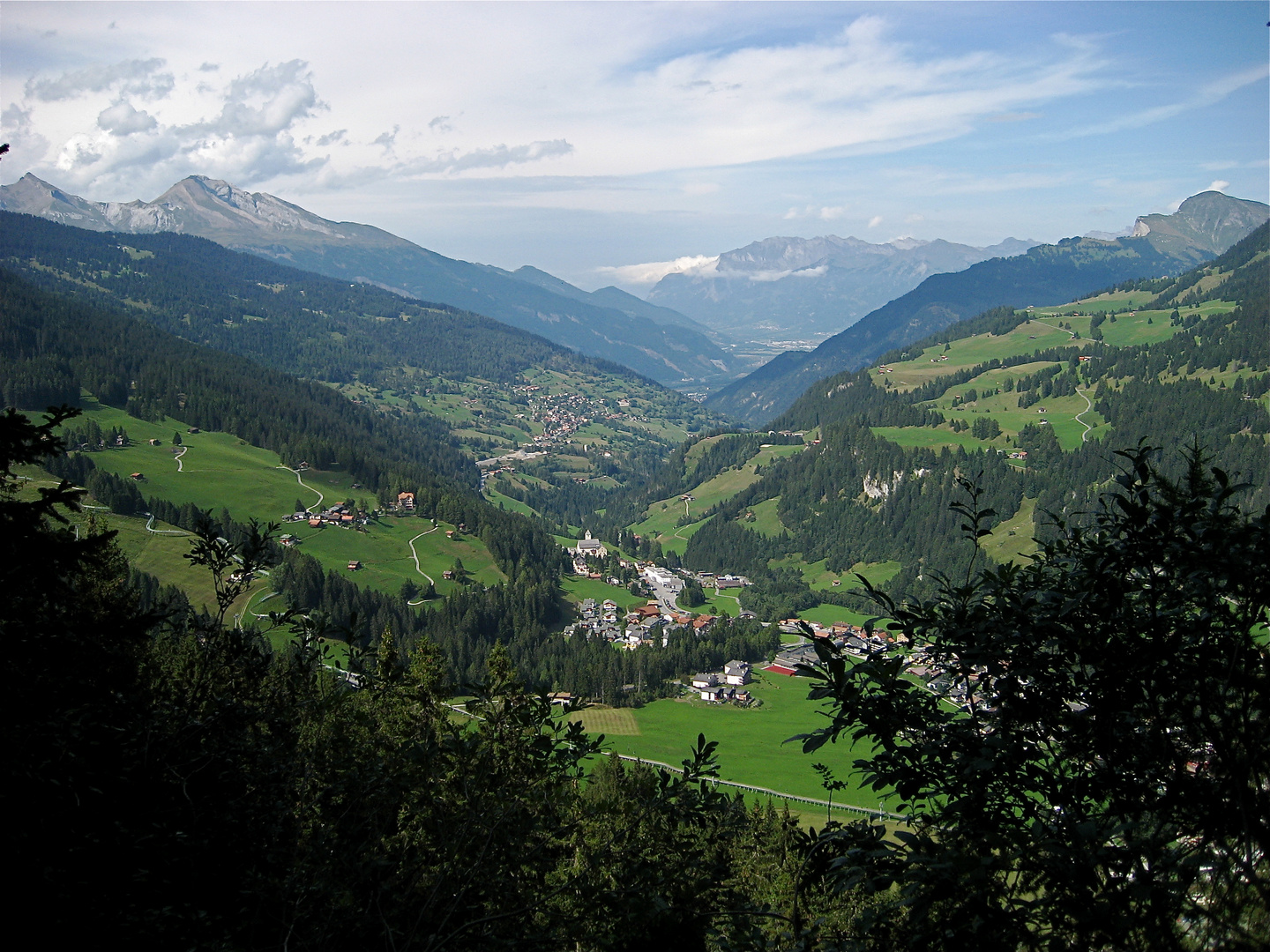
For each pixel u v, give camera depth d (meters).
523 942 7.94
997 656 6.20
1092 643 6.00
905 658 6.60
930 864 5.56
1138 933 5.27
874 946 6.14
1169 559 5.99
